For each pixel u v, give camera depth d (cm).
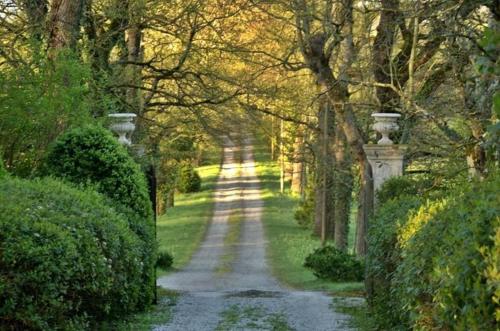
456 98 1803
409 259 784
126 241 1067
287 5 2197
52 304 766
